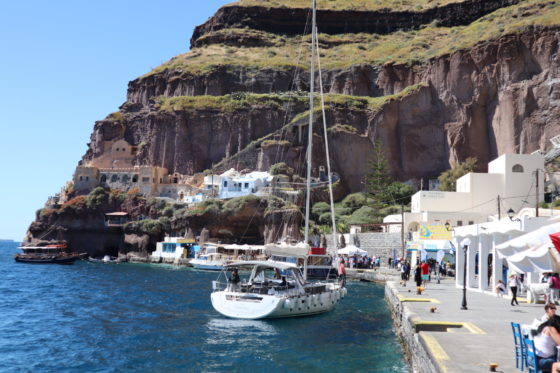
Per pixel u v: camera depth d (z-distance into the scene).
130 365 23.83
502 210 79.88
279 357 25.03
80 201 133.50
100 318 36.72
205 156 153.38
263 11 198.88
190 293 53.81
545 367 12.70
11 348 27.16
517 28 130.62
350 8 198.62
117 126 163.75
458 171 120.81
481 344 16.98
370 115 144.00
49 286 61.09
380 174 119.56
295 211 112.56
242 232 118.38
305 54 183.38
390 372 22.03
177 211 124.06
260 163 141.38
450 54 140.00
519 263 25.19
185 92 168.88
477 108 134.88
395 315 33.94
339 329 32.69
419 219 80.25
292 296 36.09
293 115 152.00
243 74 169.00
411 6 198.62
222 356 25.34
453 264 62.94
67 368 23.42
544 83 124.12
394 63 156.88
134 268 99.06
